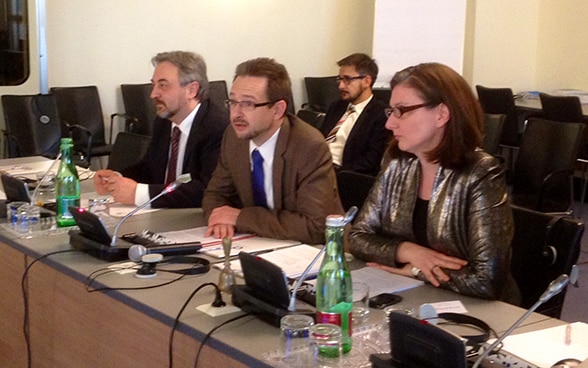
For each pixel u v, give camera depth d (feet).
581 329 5.72
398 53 23.34
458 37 23.18
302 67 23.59
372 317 5.95
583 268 15.52
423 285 6.81
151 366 6.29
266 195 8.59
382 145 13.87
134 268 7.16
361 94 14.74
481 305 6.34
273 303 5.80
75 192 8.60
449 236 6.93
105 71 19.99
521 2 24.72
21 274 8.06
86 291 7.02
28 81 18.58
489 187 6.78
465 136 6.83
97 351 7.01
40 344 7.95
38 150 17.71
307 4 23.34
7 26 18.12
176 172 10.39
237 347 5.32
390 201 7.45
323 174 8.23
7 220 8.85
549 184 14.39
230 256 7.37
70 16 19.20
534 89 25.54
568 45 24.54
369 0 24.53
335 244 5.48
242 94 8.13
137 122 19.38
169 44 20.89
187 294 6.43
